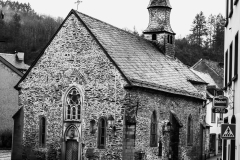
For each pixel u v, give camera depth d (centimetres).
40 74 3841
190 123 4659
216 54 12294
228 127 1956
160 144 3928
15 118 3891
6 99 6078
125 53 3903
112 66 3531
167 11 5028
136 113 3497
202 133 4941
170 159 4097
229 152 2212
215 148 6856
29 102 3878
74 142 3694
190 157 4622
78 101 3675
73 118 3697
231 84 2298
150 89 3703
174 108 4225
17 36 10838
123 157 3431
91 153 3578
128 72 3581
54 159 3741
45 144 3788
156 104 3844
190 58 11706
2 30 10812
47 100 3803
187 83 4681
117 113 3488
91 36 3634
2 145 5769
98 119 3572
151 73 4012
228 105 2419
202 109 4988
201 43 13038
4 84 6091
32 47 10700
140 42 4566
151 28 5016
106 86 3547
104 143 3534
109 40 3838
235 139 1981
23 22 11962
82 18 3738
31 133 3853
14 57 7444
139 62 3991
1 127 6038
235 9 2200
